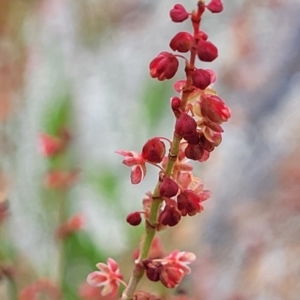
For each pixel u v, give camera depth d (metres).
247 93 0.29
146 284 0.16
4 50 0.31
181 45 0.10
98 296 0.15
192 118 0.10
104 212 0.28
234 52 0.31
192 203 0.10
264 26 0.31
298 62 0.28
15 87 0.30
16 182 0.26
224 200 0.25
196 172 0.28
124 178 0.30
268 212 0.23
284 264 0.22
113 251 0.26
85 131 0.32
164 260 0.11
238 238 0.23
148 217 0.11
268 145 0.26
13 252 0.22
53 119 0.30
